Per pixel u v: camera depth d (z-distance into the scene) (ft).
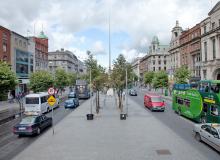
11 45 183.93
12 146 54.24
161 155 46.14
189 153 47.39
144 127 72.79
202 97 77.87
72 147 51.98
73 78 309.83
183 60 247.29
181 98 96.53
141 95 226.99
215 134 48.24
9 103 157.28
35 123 63.36
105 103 148.56
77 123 80.28
